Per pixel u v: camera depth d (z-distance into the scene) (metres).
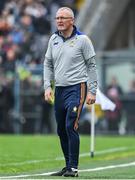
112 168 27.30
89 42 22.28
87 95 22.36
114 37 64.25
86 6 63.31
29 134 55.62
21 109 56.62
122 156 34.94
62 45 22.27
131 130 55.16
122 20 64.38
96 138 48.75
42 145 40.28
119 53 57.94
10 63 57.88
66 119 22.09
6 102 56.41
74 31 22.31
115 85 56.47
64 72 22.17
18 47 58.78
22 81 56.62
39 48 59.44
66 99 22.19
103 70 57.19
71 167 21.95
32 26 60.12
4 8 61.56
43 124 56.31
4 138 46.44
